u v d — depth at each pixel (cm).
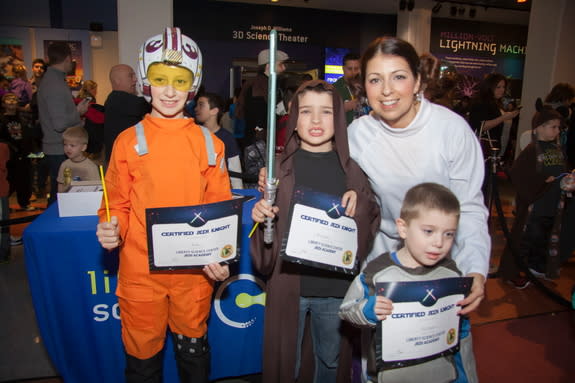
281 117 305
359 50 952
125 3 536
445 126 145
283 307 158
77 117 399
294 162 161
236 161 306
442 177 149
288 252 144
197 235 144
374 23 949
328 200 145
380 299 120
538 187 326
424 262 129
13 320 271
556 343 252
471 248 143
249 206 216
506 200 638
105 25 837
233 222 147
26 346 242
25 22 808
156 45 144
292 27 911
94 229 179
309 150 163
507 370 223
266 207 133
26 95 715
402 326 124
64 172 311
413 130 145
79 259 179
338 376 167
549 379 216
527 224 339
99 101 860
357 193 154
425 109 145
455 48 982
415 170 149
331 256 147
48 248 176
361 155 160
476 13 929
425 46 927
